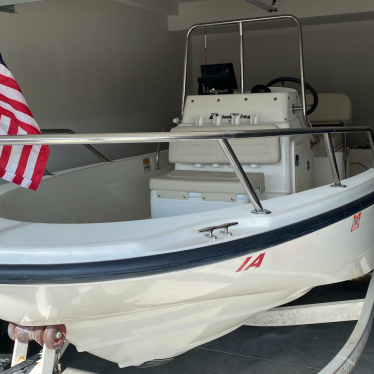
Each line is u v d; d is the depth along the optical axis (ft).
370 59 16.07
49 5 10.16
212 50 17.63
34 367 4.78
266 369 6.42
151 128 14.83
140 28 13.85
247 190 4.58
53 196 6.95
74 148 10.91
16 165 4.46
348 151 11.05
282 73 17.16
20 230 4.45
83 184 7.72
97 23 11.82
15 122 4.61
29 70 9.72
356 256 5.97
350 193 5.65
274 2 12.67
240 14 13.98
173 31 15.52
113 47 12.56
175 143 7.42
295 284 5.33
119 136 3.77
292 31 16.67
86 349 5.02
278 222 4.69
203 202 6.37
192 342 5.58
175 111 16.47
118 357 5.33
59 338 4.58
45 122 10.25
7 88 4.57
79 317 4.43
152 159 9.80
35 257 3.95
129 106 13.52
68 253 3.96
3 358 5.81
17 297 4.10
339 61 16.46
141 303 4.44
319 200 5.22
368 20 15.69
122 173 8.77
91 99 11.74
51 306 4.17
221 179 6.45
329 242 5.31
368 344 6.91
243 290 4.90
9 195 5.94
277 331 7.50
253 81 17.57
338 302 6.42
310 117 12.42
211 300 4.93
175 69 16.33
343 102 12.16
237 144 7.02
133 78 13.65
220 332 5.74
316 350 6.84
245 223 4.63
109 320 4.71
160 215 6.70
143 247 4.08
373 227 6.26
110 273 3.96
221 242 4.33
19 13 9.39
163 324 5.03
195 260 4.19
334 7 13.10
